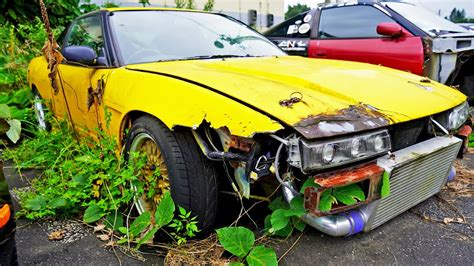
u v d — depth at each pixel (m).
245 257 1.76
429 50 4.22
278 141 1.70
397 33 4.43
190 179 1.90
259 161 1.69
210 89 1.89
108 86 2.44
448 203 2.45
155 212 2.06
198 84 1.96
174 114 1.89
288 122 1.61
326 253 1.91
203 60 2.57
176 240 1.99
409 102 2.01
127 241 2.01
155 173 2.10
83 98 2.76
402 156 1.85
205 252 1.92
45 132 3.37
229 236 1.73
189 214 1.86
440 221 2.22
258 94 1.82
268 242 1.99
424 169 2.01
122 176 2.11
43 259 1.92
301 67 2.40
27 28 5.13
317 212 1.66
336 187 1.65
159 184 2.15
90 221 2.15
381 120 1.78
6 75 4.36
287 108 1.70
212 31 3.06
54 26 6.52
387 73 2.49
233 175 1.88
